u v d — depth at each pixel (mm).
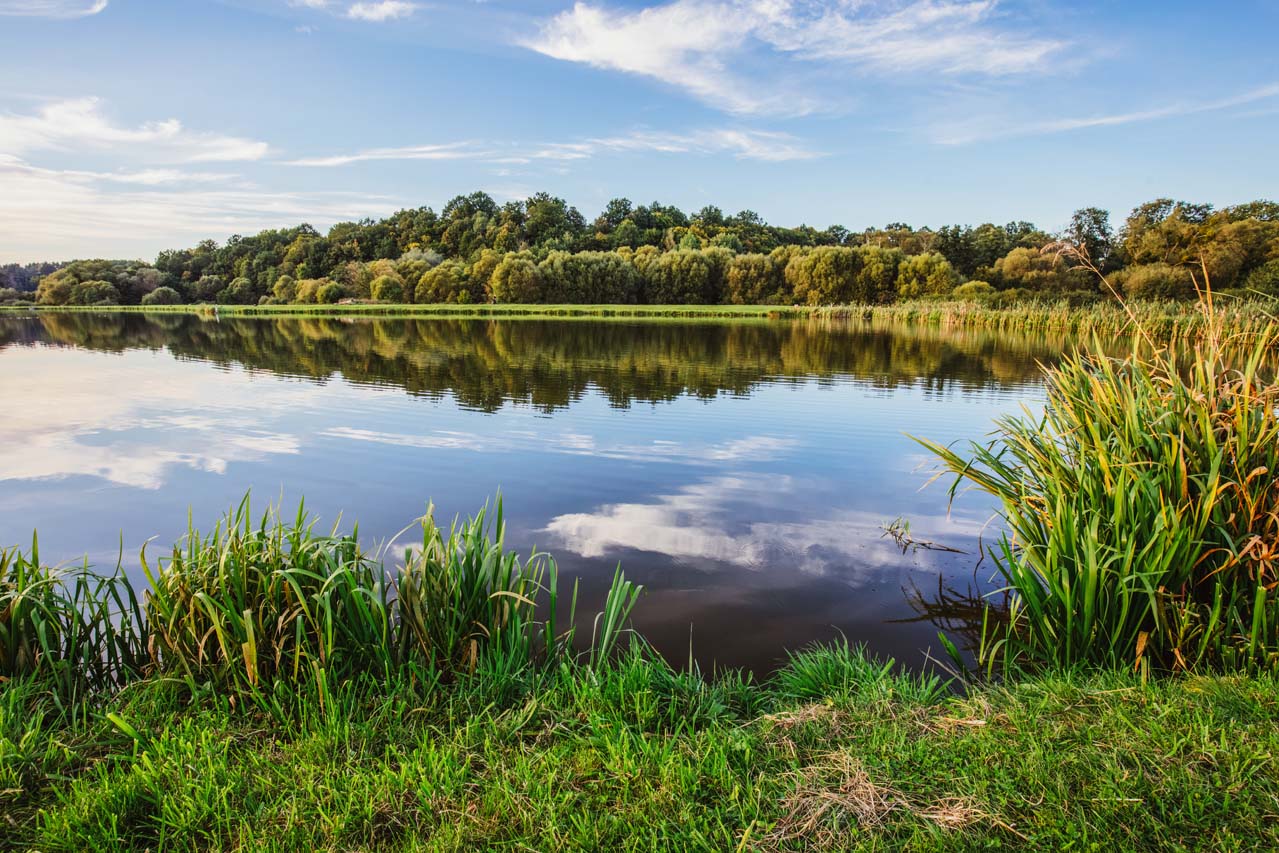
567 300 78688
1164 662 3684
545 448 9852
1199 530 3646
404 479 8219
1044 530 4387
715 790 2658
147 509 7117
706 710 3301
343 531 6457
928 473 8562
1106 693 3213
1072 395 4617
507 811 2527
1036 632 4160
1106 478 3898
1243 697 3074
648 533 6395
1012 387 15875
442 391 15211
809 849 2354
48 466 8758
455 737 3000
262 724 3135
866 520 6820
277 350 25609
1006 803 2502
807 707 3348
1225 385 4121
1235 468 3764
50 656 3369
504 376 17766
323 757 2863
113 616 4852
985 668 4023
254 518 6832
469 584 3793
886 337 31781
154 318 61125
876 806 2531
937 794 2596
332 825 2439
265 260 118000
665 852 2326
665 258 79812
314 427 11258
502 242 108000
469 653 3660
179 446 9867
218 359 22359
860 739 2996
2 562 3570
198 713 3170
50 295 102500
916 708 3262
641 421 11844
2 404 13414
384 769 2723
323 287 94062
